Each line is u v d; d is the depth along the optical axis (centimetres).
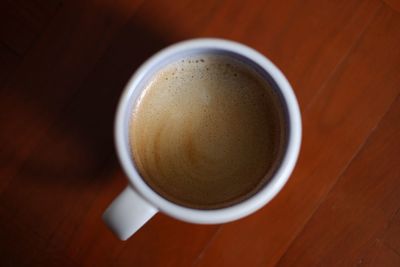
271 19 37
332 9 37
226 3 37
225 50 32
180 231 37
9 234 37
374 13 37
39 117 37
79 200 37
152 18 37
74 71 37
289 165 31
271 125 34
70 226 37
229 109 34
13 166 37
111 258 37
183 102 34
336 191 37
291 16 37
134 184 31
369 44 37
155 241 37
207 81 34
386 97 37
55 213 37
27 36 37
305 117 37
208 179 34
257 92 34
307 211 37
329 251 37
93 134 37
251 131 34
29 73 37
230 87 34
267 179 32
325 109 37
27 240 37
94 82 37
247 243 37
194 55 33
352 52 37
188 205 33
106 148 37
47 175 37
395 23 37
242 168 34
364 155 37
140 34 37
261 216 37
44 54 37
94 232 37
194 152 34
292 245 37
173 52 32
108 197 37
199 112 34
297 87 37
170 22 37
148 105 34
